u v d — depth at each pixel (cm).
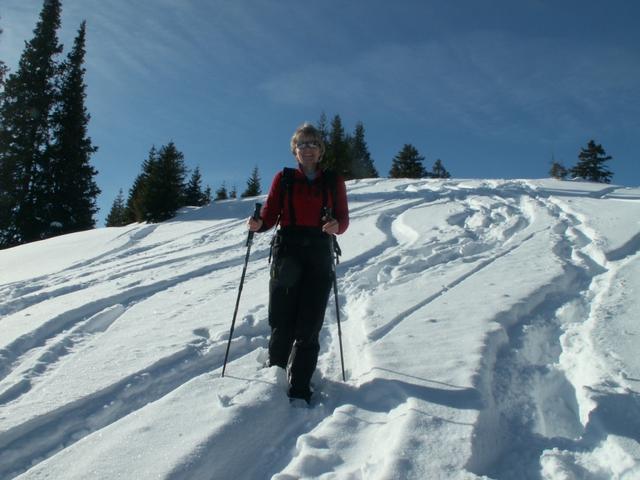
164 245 1266
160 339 457
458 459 238
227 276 782
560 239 805
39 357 421
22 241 2853
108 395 341
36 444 284
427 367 348
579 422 308
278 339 357
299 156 362
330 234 355
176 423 282
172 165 2061
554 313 484
